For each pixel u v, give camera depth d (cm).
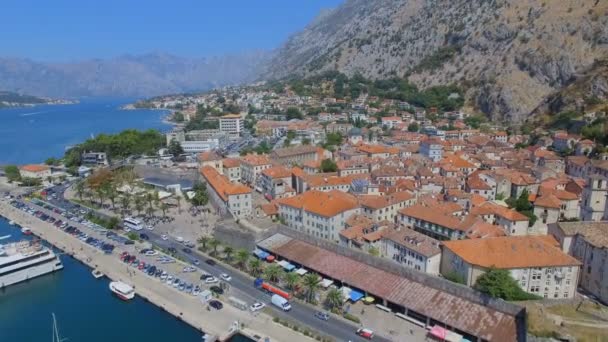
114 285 13662
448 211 16200
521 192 19538
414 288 11994
